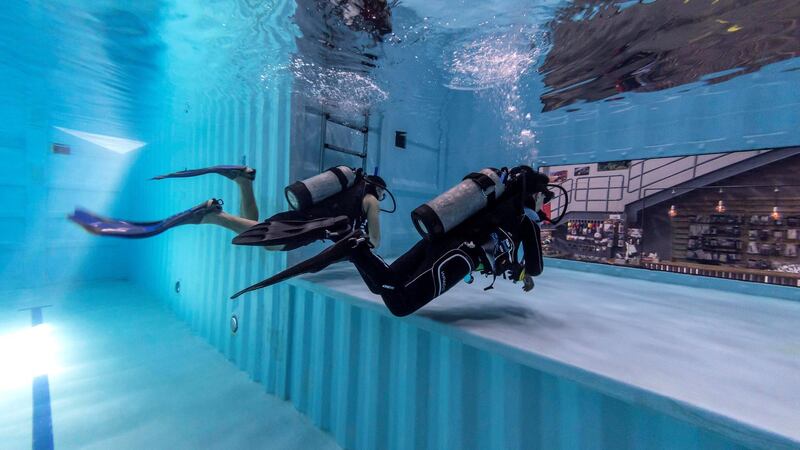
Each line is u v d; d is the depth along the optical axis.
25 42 3.74
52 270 8.24
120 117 6.59
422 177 6.21
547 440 1.93
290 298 3.70
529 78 4.89
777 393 1.25
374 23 3.40
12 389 3.69
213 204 3.45
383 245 5.32
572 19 3.30
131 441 2.94
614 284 4.01
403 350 2.67
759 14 3.00
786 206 6.00
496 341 1.83
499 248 2.19
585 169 8.27
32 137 7.72
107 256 9.15
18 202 7.72
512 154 6.02
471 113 6.41
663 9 3.03
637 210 7.96
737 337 2.01
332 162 4.38
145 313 6.37
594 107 5.18
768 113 3.92
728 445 1.37
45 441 2.88
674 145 4.56
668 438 1.55
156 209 7.62
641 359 1.59
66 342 4.95
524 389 2.01
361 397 3.01
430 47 3.94
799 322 2.47
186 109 5.73
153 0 2.95
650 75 4.26
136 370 4.20
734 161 6.59
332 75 4.26
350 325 3.04
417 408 2.54
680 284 4.30
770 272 4.20
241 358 4.30
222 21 3.33
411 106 5.70
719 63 3.83
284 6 3.05
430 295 2.04
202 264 5.32
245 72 4.08
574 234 8.17
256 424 3.30
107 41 3.73
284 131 3.92
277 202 3.94
